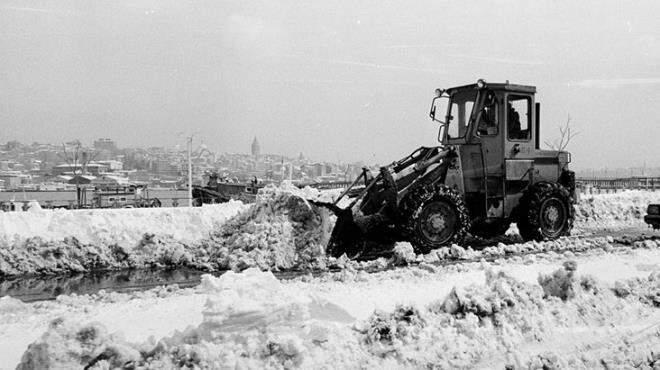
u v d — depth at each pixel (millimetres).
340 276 7680
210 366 4191
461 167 10602
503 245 10211
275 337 4445
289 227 9688
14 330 5344
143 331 5227
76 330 4199
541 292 5965
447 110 11453
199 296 6609
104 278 8602
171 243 9992
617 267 7887
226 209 11625
